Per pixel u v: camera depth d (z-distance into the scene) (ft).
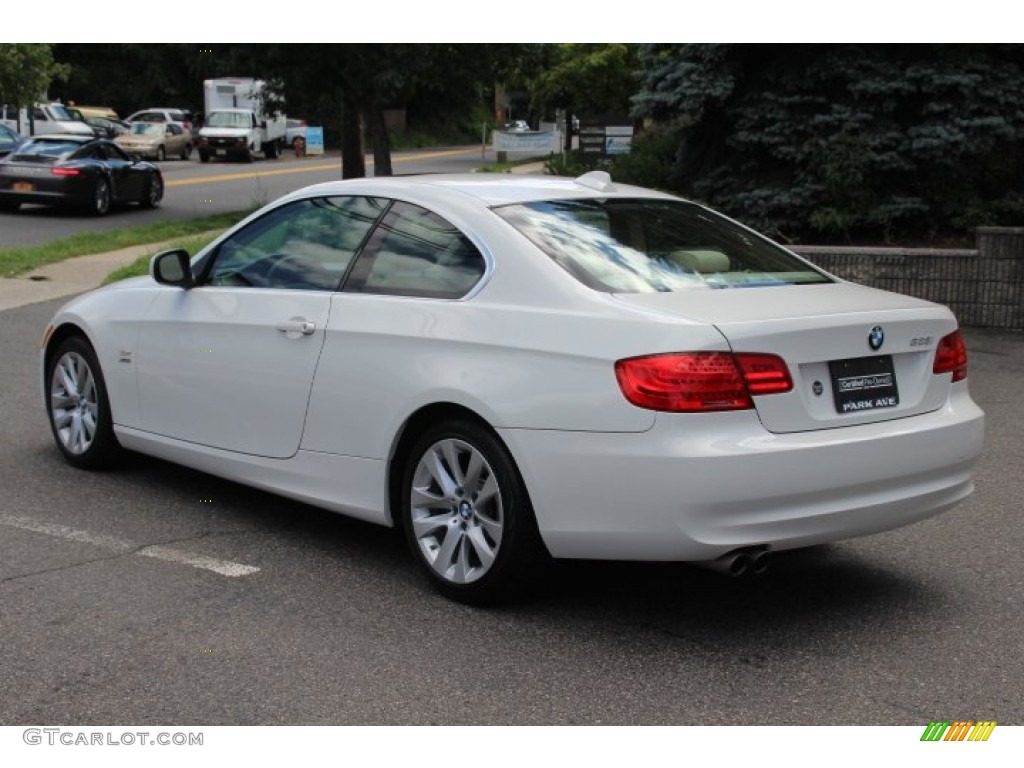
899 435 14.71
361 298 16.90
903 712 12.91
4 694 13.05
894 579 17.16
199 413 19.26
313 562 17.43
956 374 15.94
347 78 72.84
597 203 17.20
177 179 113.39
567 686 13.43
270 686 13.32
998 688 13.53
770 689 13.43
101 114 167.43
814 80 43.70
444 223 16.53
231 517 19.57
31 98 119.24
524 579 15.21
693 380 13.55
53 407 22.41
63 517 19.33
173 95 223.10
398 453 16.46
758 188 45.16
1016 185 45.24
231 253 19.45
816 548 18.54
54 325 22.31
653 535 13.78
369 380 16.38
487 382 14.89
